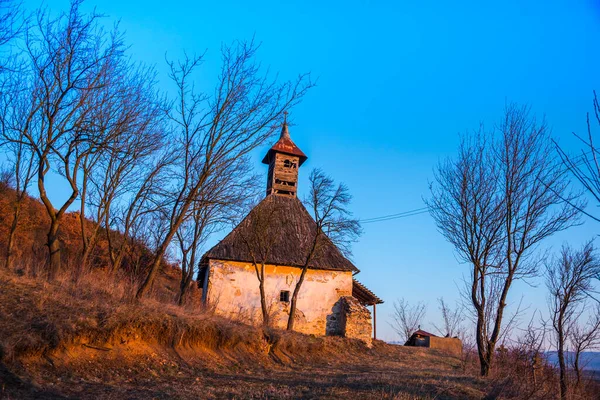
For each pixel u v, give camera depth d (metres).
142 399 9.33
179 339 14.25
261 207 26.34
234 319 18.95
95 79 14.27
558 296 12.95
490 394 10.40
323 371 15.84
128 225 17.98
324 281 26.27
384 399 9.70
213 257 24.91
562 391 10.59
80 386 9.81
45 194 14.48
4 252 17.92
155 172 17.47
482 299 14.07
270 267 25.70
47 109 13.85
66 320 11.33
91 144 14.48
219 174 15.70
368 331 24.17
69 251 25.55
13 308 11.11
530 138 14.70
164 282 30.73
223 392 10.35
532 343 10.23
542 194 14.23
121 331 12.65
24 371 9.64
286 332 20.22
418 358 22.19
